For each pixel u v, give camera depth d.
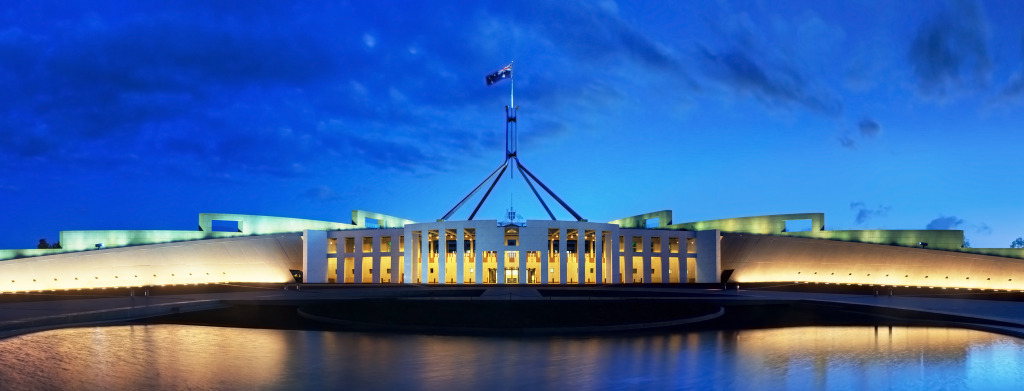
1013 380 23.77
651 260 95.62
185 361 26.84
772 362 27.03
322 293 60.38
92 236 85.06
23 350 29.61
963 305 49.25
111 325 39.94
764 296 58.22
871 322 42.06
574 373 24.59
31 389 21.73
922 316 43.22
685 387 22.41
